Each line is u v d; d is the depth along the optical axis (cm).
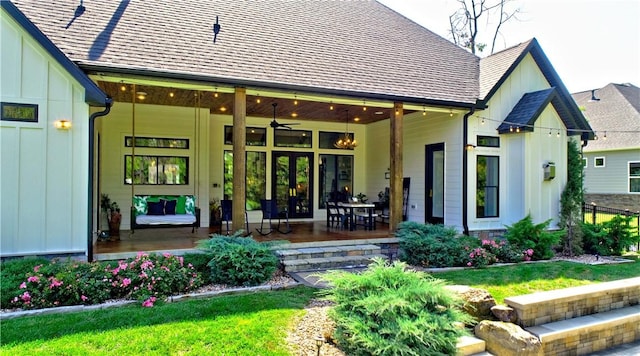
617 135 1720
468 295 472
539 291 586
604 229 937
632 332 518
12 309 458
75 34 667
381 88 829
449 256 720
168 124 1032
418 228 772
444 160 977
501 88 959
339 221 1077
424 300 369
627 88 2011
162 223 882
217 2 912
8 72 561
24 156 569
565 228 912
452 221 948
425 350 340
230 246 593
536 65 1003
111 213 845
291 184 1220
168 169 1040
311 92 756
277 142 1202
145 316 428
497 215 955
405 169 1128
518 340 409
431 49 1062
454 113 931
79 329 392
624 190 1683
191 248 670
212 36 796
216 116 1130
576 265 739
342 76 823
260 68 752
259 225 1085
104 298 493
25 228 570
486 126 942
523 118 918
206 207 1063
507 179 965
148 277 518
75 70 579
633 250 1006
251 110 1049
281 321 425
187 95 878
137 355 345
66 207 588
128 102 983
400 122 844
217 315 436
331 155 1277
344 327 370
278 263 659
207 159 1069
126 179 998
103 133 975
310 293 533
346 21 1043
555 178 973
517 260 777
